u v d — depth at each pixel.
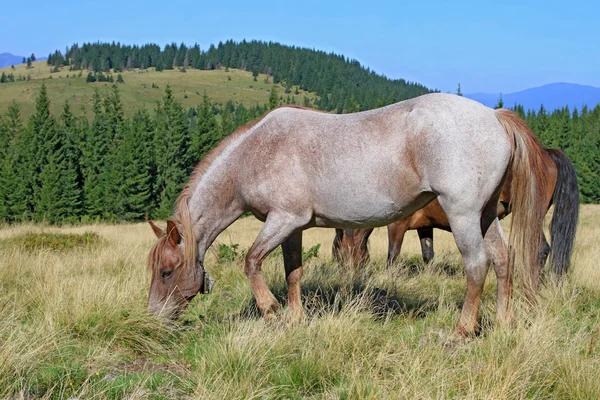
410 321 4.93
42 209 41.16
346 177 4.35
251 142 4.84
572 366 3.28
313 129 4.58
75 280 5.76
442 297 5.27
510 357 3.40
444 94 4.28
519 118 4.30
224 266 7.61
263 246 4.68
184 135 47.44
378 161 4.24
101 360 3.75
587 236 13.11
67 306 4.50
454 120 4.02
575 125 67.69
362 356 3.74
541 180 4.30
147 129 51.00
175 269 4.83
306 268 7.09
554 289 5.32
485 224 4.40
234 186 4.94
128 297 4.94
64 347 3.85
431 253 8.25
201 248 5.08
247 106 191.50
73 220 40.31
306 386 3.42
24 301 5.10
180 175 46.22
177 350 4.24
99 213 43.16
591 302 5.39
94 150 49.31
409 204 4.32
